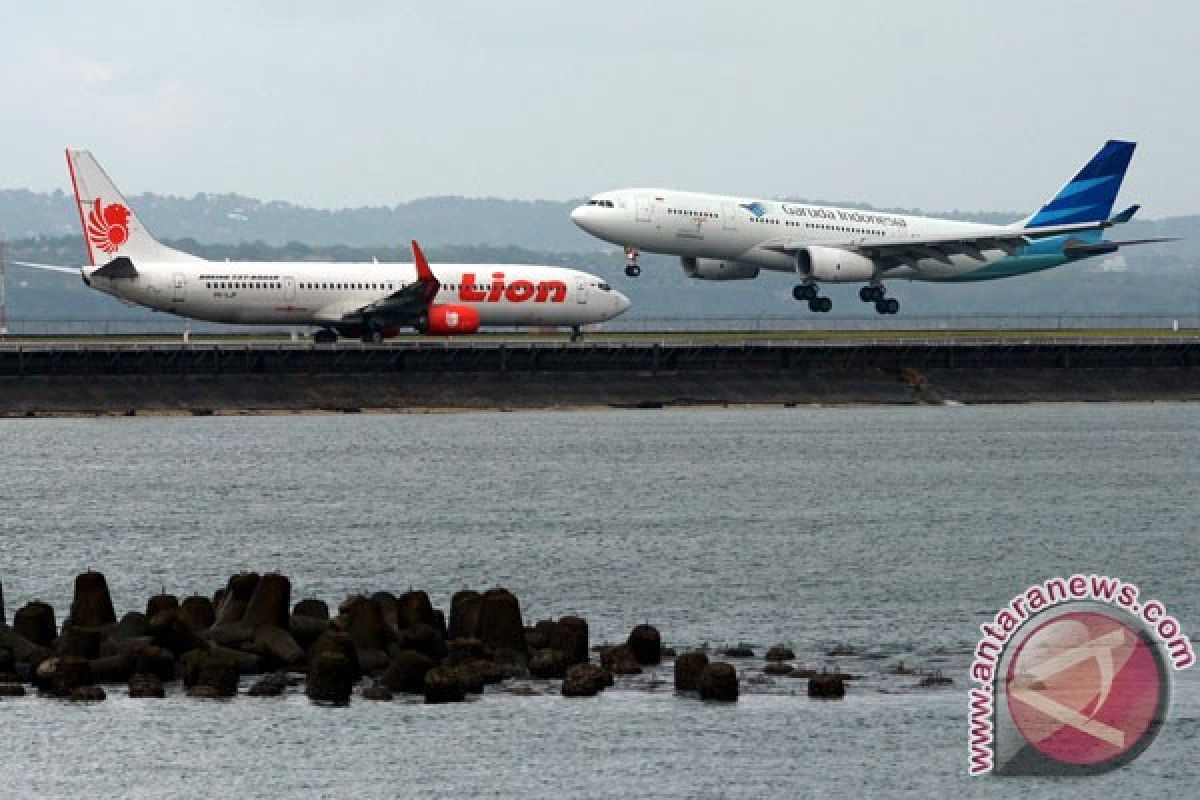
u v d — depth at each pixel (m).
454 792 156.75
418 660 186.62
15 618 199.88
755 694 189.75
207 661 186.50
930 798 158.12
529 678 194.12
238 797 155.50
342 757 165.88
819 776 162.50
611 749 169.12
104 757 165.88
